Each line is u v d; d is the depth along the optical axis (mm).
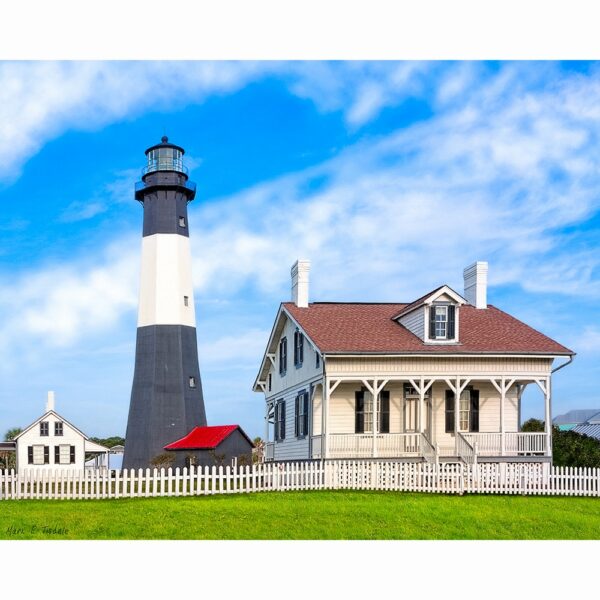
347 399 34531
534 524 24359
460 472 29453
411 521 23984
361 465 30141
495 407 35438
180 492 27750
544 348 33688
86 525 22391
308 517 23922
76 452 68875
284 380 40406
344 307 37938
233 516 23812
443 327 33688
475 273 38812
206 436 48750
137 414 53656
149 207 55969
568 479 29500
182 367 54031
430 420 34750
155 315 54219
